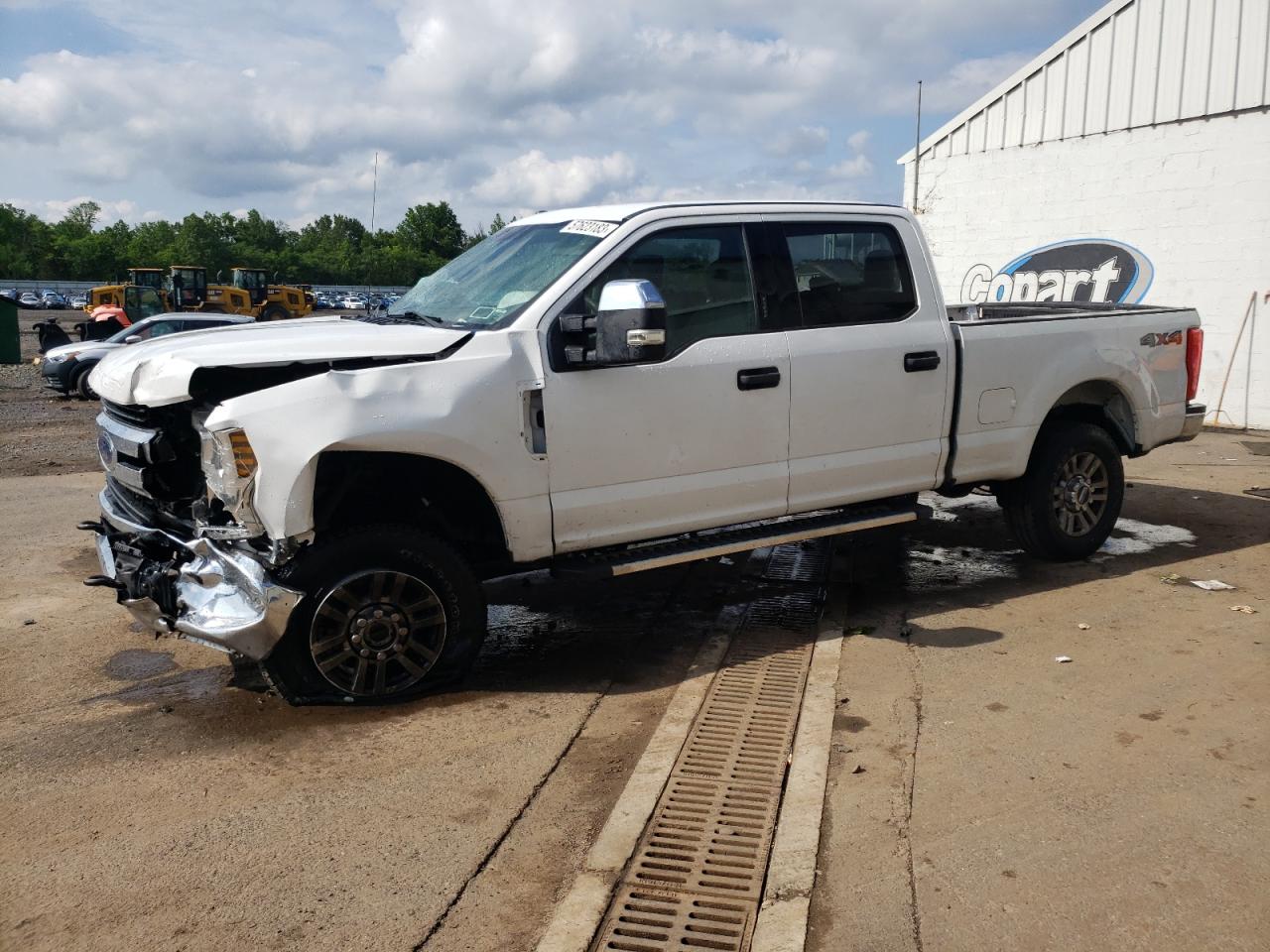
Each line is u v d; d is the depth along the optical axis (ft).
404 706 14.46
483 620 14.73
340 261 418.31
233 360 13.07
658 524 15.72
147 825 11.26
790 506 16.89
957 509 26.86
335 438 13.02
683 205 16.11
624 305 13.70
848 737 13.16
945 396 18.15
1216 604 18.04
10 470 34.42
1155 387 21.01
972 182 46.01
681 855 10.62
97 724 13.91
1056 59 42.60
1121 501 21.11
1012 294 45.27
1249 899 9.47
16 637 17.37
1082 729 13.16
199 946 9.18
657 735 13.29
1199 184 39.11
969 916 9.38
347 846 10.84
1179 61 39.09
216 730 13.69
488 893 10.00
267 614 12.93
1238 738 12.78
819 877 10.11
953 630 17.12
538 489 14.61
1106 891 9.68
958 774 12.07
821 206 17.30
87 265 403.95
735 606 18.86
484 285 16.19
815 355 16.71
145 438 14.01
